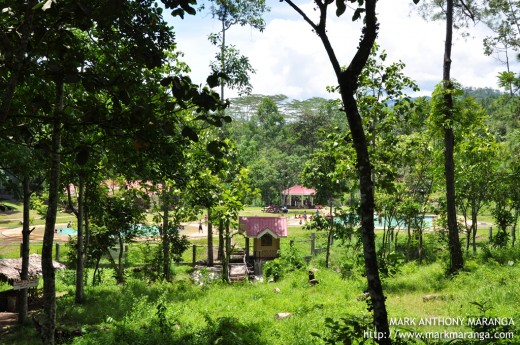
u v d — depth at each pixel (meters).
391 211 26.11
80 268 17.89
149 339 10.84
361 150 5.36
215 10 33.28
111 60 7.65
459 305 12.23
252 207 89.56
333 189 23.77
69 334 12.57
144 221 25.83
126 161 9.00
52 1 4.77
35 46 5.51
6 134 6.16
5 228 52.16
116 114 5.46
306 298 15.80
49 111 5.80
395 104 16.73
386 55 16.45
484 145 23.56
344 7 5.14
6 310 18.11
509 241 26.30
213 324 11.73
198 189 14.80
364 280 17.97
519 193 24.34
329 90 16.88
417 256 26.28
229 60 34.34
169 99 5.88
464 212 26.03
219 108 5.32
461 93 17.59
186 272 29.30
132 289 20.48
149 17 6.36
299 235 45.34
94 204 20.55
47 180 15.86
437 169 24.98
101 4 5.22
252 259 32.69
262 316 13.52
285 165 92.38
